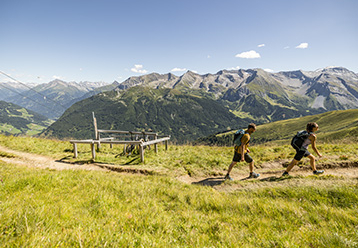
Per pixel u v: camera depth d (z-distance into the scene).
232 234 3.80
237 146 9.03
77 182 7.53
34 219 3.35
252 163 9.30
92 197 5.60
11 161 13.47
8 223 3.15
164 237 3.56
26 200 4.73
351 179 7.74
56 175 7.90
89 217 4.12
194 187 8.20
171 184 8.42
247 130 8.80
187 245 3.34
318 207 5.06
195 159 12.91
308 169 9.88
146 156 14.31
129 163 13.05
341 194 5.86
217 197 6.47
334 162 10.07
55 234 3.02
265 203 5.58
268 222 4.40
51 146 18.12
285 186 7.47
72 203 5.12
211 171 11.04
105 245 2.78
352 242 3.16
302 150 8.48
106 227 3.51
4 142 17.95
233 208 5.55
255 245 3.43
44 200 5.00
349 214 4.56
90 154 15.66
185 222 4.53
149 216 4.45
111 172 10.91
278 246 3.27
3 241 2.68
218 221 4.53
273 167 11.25
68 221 3.71
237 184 8.71
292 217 4.61
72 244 2.87
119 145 19.78
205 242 3.50
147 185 7.63
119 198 6.05
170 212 5.27
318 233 3.64
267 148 16.31
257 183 8.45
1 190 5.76
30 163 13.30
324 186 6.82
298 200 5.92
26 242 2.61
